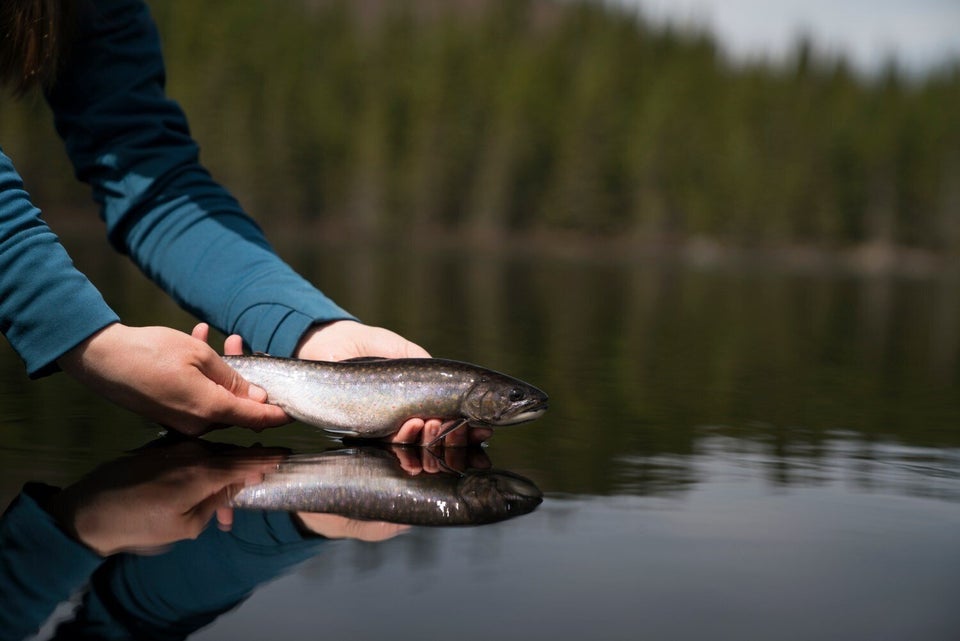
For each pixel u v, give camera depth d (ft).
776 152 217.56
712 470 5.63
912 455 6.21
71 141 8.61
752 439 6.77
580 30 286.05
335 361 7.19
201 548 3.72
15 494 4.67
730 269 78.74
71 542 3.80
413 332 15.29
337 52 245.04
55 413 7.12
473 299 25.73
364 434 6.93
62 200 131.34
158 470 5.37
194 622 2.87
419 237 179.11
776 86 241.14
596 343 15.02
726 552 3.81
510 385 6.77
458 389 6.74
